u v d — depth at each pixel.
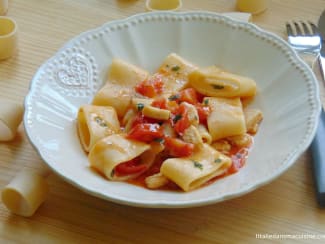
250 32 0.40
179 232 0.33
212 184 0.33
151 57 0.41
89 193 0.31
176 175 0.33
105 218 0.34
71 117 0.37
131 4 0.48
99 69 0.40
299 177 0.35
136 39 0.41
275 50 0.39
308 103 0.35
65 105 0.38
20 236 0.33
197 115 0.36
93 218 0.34
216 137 0.36
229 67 0.40
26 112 0.35
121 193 0.31
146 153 0.35
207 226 0.33
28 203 0.33
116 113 0.38
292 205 0.34
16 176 0.34
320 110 0.35
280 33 0.45
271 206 0.34
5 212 0.34
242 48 0.40
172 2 0.47
